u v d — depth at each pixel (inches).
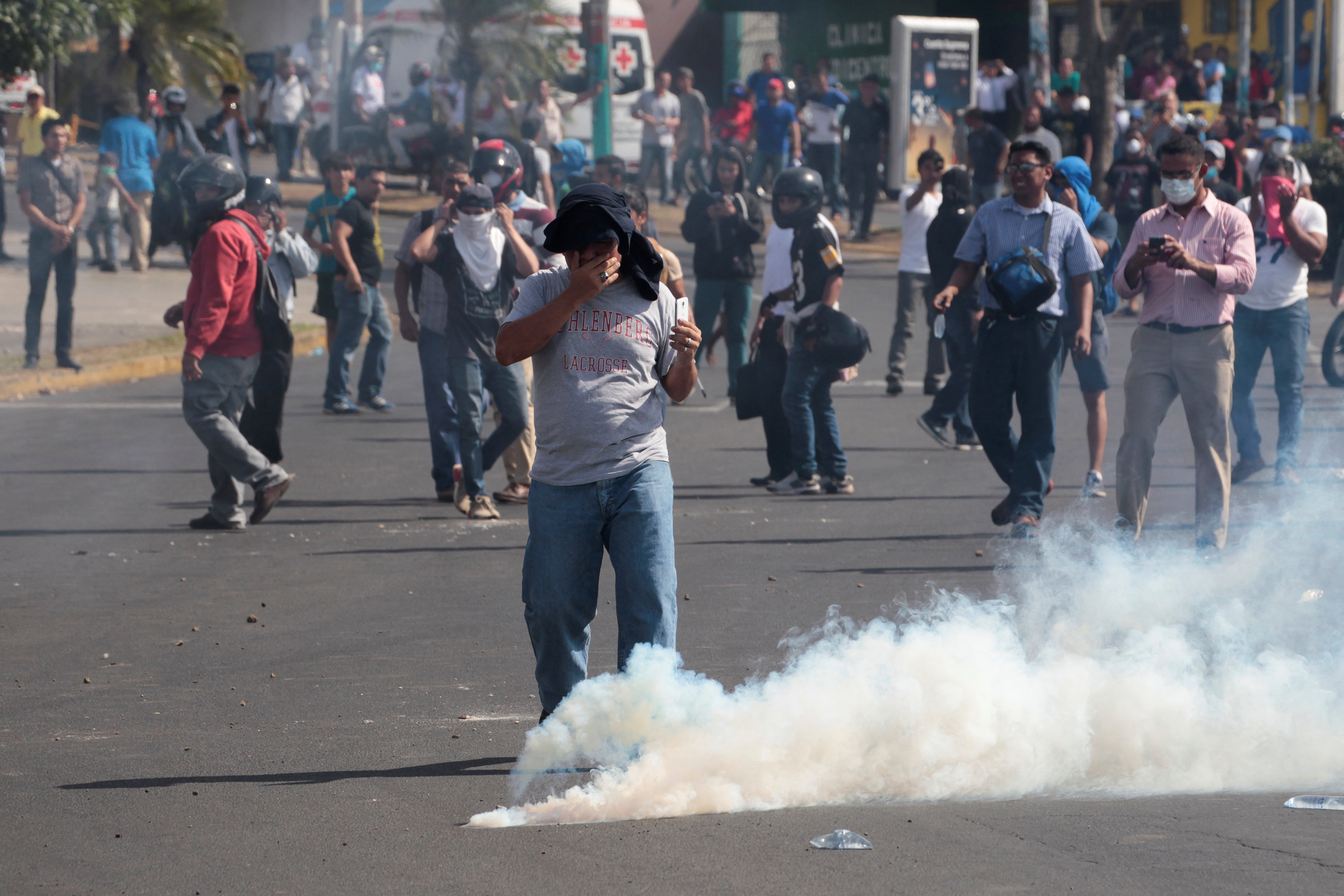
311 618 757.9
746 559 875.4
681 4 4205.2
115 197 2297.0
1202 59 3649.1
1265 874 404.8
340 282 1427.2
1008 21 3996.1
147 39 2827.3
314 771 524.7
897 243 2802.7
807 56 3860.7
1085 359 916.6
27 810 486.6
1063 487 1083.3
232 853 444.1
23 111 2819.9
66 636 725.9
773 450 1096.2
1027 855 424.8
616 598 518.0
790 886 405.7
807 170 1063.0
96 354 1688.0
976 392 919.7
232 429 964.0
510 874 421.7
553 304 499.8
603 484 509.7
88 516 1020.5
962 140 2869.1
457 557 898.7
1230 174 2438.5
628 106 3267.7
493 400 1003.3
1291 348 1060.5
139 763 536.1
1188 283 834.2
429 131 3056.1
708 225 1403.8
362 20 3299.7
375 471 1176.2
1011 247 906.1
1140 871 408.8
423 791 501.7
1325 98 3595.0
